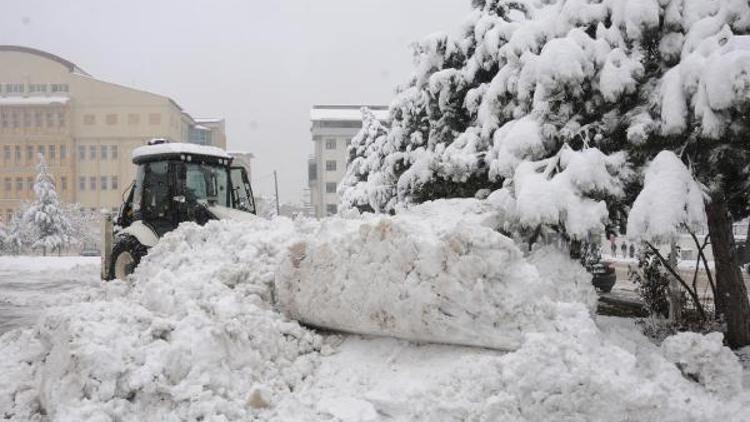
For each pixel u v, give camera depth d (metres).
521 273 4.08
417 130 10.91
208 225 6.48
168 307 4.71
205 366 3.88
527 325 3.92
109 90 56.94
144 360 3.84
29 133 55.53
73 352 3.76
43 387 4.07
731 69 4.26
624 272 19.62
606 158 5.09
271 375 4.17
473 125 8.34
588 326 3.92
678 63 5.16
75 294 6.86
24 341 5.20
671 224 4.36
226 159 10.84
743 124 4.50
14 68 56.88
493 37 7.66
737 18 4.82
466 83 8.45
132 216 11.20
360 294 4.40
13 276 16.67
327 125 60.47
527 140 5.53
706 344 3.94
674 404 3.53
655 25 5.14
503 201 5.47
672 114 4.75
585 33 5.54
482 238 3.99
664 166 4.61
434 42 9.28
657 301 6.36
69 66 58.06
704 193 4.74
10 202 55.22
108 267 10.62
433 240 4.12
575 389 3.49
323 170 60.06
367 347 4.52
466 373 3.75
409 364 4.18
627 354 3.78
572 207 4.88
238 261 5.62
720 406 3.64
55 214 37.31
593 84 5.45
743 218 6.49
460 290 3.97
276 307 5.07
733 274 5.64
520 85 5.81
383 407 3.71
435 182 7.35
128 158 56.69
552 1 6.57
